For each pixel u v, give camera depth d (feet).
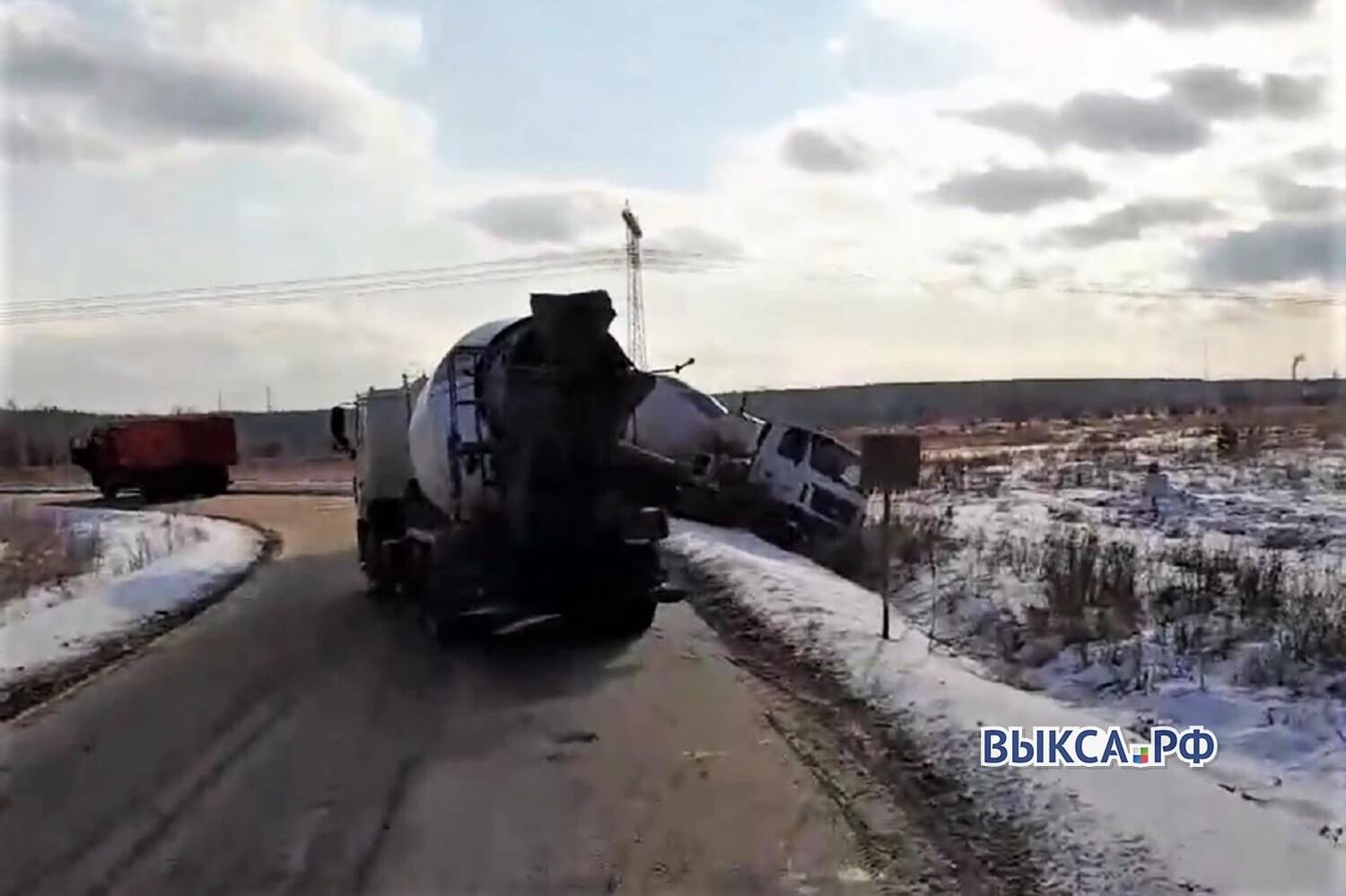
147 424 154.71
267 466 233.76
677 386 86.94
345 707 36.17
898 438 43.34
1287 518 73.77
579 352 45.50
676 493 47.98
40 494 171.83
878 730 31.53
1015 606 50.11
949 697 33.68
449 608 46.11
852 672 37.99
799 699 35.65
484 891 21.44
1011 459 129.49
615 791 26.91
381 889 21.65
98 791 28.17
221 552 84.33
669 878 21.83
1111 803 24.54
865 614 48.75
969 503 90.63
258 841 24.32
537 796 26.73
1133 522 77.20
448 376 49.93
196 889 21.93
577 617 46.80
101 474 154.71
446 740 31.83
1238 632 42.19
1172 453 125.08
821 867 22.24
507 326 49.26
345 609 57.98
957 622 49.62
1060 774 26.63
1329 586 47.60
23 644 48.24
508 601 46.32
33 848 24.32
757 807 25.63
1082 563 50.57
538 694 37.01
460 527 47.06
